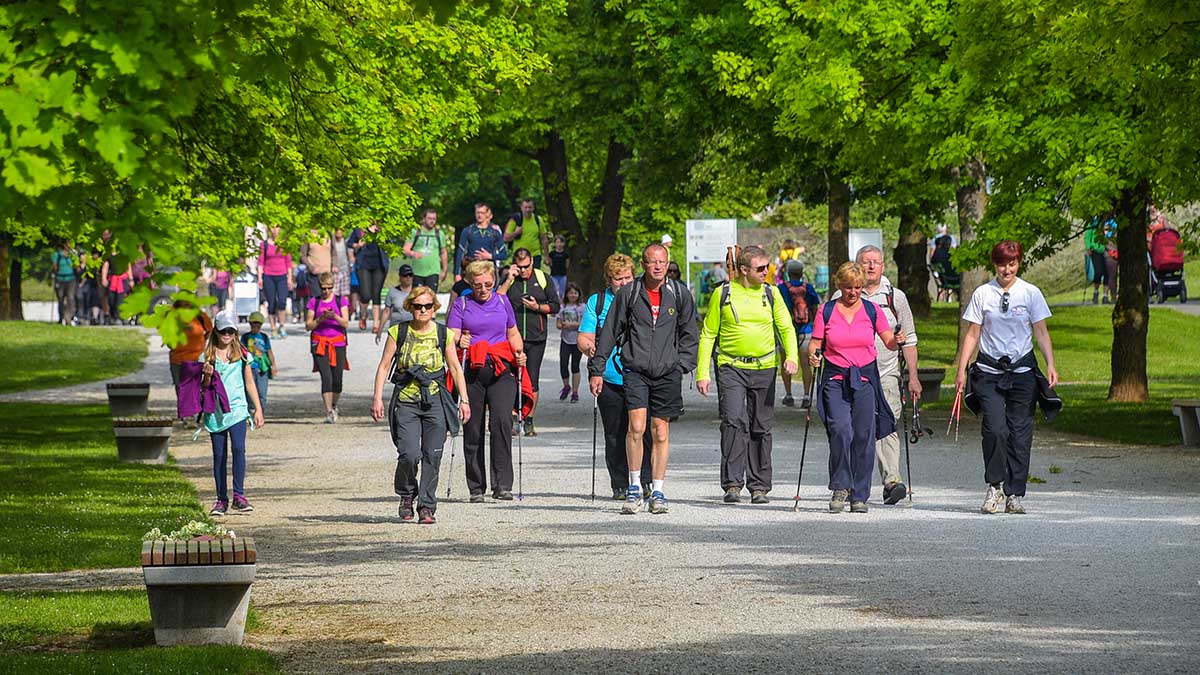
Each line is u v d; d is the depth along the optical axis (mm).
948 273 152125
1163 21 50000
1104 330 116875
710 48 98250
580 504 48000
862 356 44875
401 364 44656
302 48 23078
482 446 49344
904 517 43531
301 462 61719
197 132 45094
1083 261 168750
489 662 25891
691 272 198125
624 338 46125
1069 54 57312
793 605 30484
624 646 26938
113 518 44938
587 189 184750
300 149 49156
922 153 77188
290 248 85188
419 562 37062
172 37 19672
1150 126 65688
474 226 91312
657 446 45656
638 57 106312
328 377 78500
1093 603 30141
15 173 18484
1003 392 43875
